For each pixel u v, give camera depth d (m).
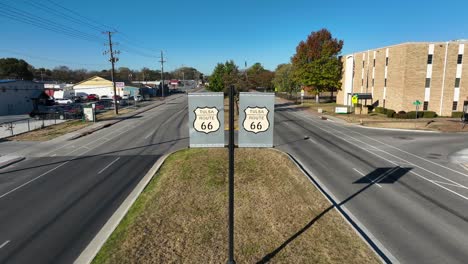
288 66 78.06
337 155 21.41
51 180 16.41
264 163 17.84
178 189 13.68
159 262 8.12
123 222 10.73
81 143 26.67
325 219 10.75
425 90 41.12
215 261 8.17
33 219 11.57
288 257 8.38
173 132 31.92
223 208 11.58
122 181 15.95
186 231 9.80
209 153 20.38
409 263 8.59
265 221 10.51
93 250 9.18
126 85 94.00
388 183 15.55
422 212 12.05
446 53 40.31
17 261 8.81
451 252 9.16
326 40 64.25
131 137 29.41
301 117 44.25
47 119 43.47
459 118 39.44
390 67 44.97
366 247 8.99
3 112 50.31
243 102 7.41
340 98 65.75
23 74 121.00
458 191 14.49
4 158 21.22
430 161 20.00
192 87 178.75
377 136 29.00
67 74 163.88
